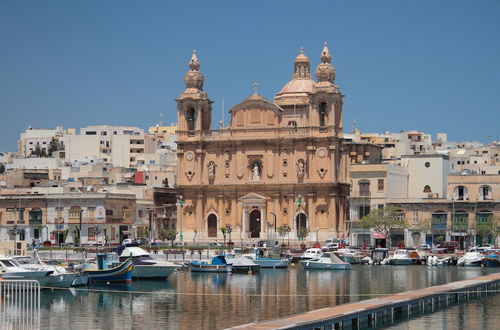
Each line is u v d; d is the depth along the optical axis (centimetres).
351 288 12019
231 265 14562
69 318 9306
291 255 17050
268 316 9375
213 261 14612
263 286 12338
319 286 12325
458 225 18538
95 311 9769
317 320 7938
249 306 10131
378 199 19662
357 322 8569
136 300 10656
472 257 15862
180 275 14112
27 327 8644
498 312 9606
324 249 17275
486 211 18475
